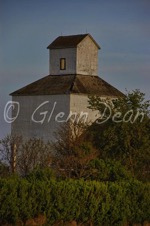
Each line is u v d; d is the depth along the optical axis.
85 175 155.38
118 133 177.88
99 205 128.50
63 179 140.62
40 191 120.31
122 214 131.88
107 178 143.00
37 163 182.00
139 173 169.88
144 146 175.75
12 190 117.12
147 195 136.00
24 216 118.56
